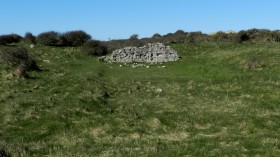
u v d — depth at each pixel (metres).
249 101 23.58
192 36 66.81
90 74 34.28
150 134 18.19
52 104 22.28
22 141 16.91
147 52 46.47
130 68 41.25
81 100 23.09
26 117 19.83
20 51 36.59
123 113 21.27
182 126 19.06
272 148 15.52
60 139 17.31
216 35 66.00
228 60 40.72
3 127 18.58
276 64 35.25
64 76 32.97
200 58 44.91
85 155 15.28
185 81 31.62
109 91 27.41
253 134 17.70
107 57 46.75
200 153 15.23
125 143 16.77
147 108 22.56
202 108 22.44
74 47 54.66
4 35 56.66
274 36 62.69
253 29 66.81
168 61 45.53
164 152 15.50
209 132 18.33
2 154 14.77
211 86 28.53
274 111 21.27
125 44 64.94
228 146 15.93
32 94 25.22
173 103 23.94
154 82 31.25
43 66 38.75
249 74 32.44
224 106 22.69
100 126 19.14
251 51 42.66
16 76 30.36
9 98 24.02
